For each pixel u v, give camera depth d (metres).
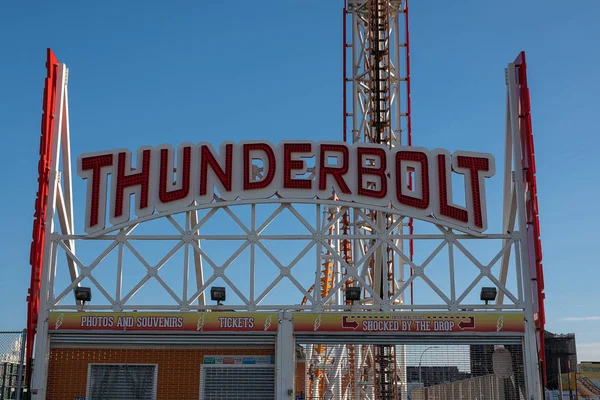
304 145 35.91
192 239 34.88
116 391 33.53
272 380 33.31
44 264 34.53
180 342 33.69
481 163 35.59
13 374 34.25
